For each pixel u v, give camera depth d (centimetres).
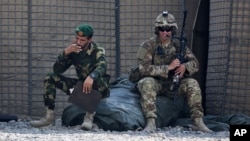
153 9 2862
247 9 2717
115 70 2859
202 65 2830
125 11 2862
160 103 2455
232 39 2736
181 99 2497
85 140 2081
